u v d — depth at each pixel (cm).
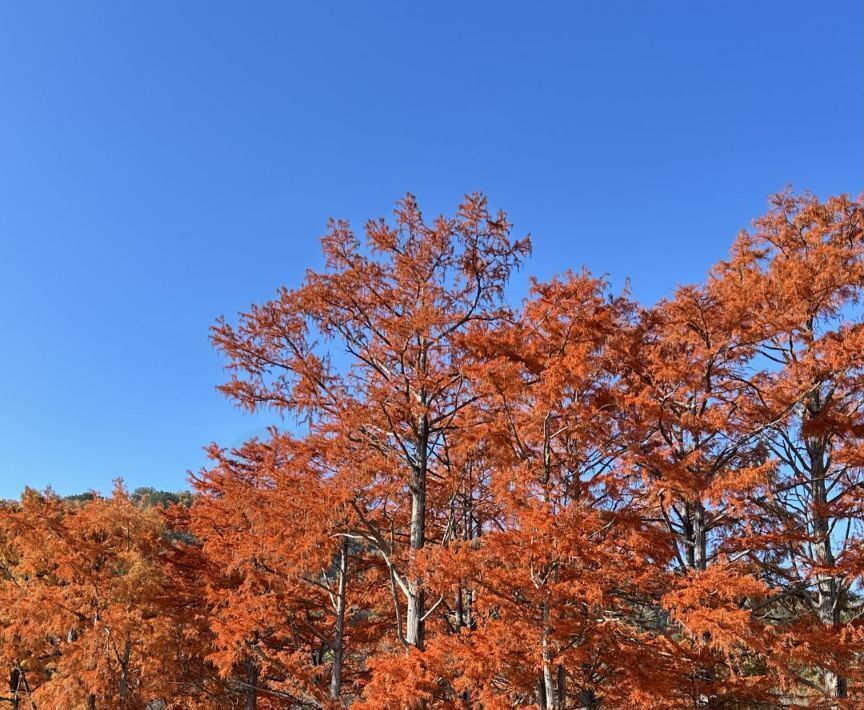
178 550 1795
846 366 1152
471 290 1316
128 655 1523
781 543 1220
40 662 1711
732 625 841
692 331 1291
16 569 1563
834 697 1007
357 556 1594
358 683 1609
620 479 1127
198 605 1691
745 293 1233
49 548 1496
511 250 1288
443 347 1290
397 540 1403
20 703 1770
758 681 955
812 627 1012
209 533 1659
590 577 886
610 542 930
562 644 896
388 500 1311
